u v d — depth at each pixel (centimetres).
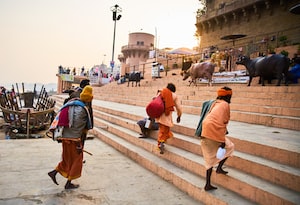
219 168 368
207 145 357
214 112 350
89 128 418
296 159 345
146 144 596
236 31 2645
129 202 365
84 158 582
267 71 925
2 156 575
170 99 507
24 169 489
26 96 1706
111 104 1423
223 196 339
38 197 368
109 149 683
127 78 2134
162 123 504
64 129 396
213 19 2888
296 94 698
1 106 1266
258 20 2403
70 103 405
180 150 512
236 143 450
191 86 1278
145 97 1378
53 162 541
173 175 434
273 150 379
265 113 690
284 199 284
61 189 401
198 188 371
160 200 373
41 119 1238
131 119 867
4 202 346
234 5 2573
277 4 2220
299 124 553
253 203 318
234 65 1437
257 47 1784
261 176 355
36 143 726
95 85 3362
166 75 2067
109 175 474
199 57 2325
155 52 2720
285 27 2150
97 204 354
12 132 1141
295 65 938
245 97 849
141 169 516
